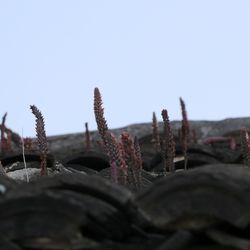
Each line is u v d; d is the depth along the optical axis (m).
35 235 7.71
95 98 12.22
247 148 13.38
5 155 16.05
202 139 26.39
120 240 8.27
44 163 13.20
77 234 7.80
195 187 7.66
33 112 13.09
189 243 7.84
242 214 7.52
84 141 26.33
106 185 8.27
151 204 7.79
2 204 7.77
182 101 17.38
